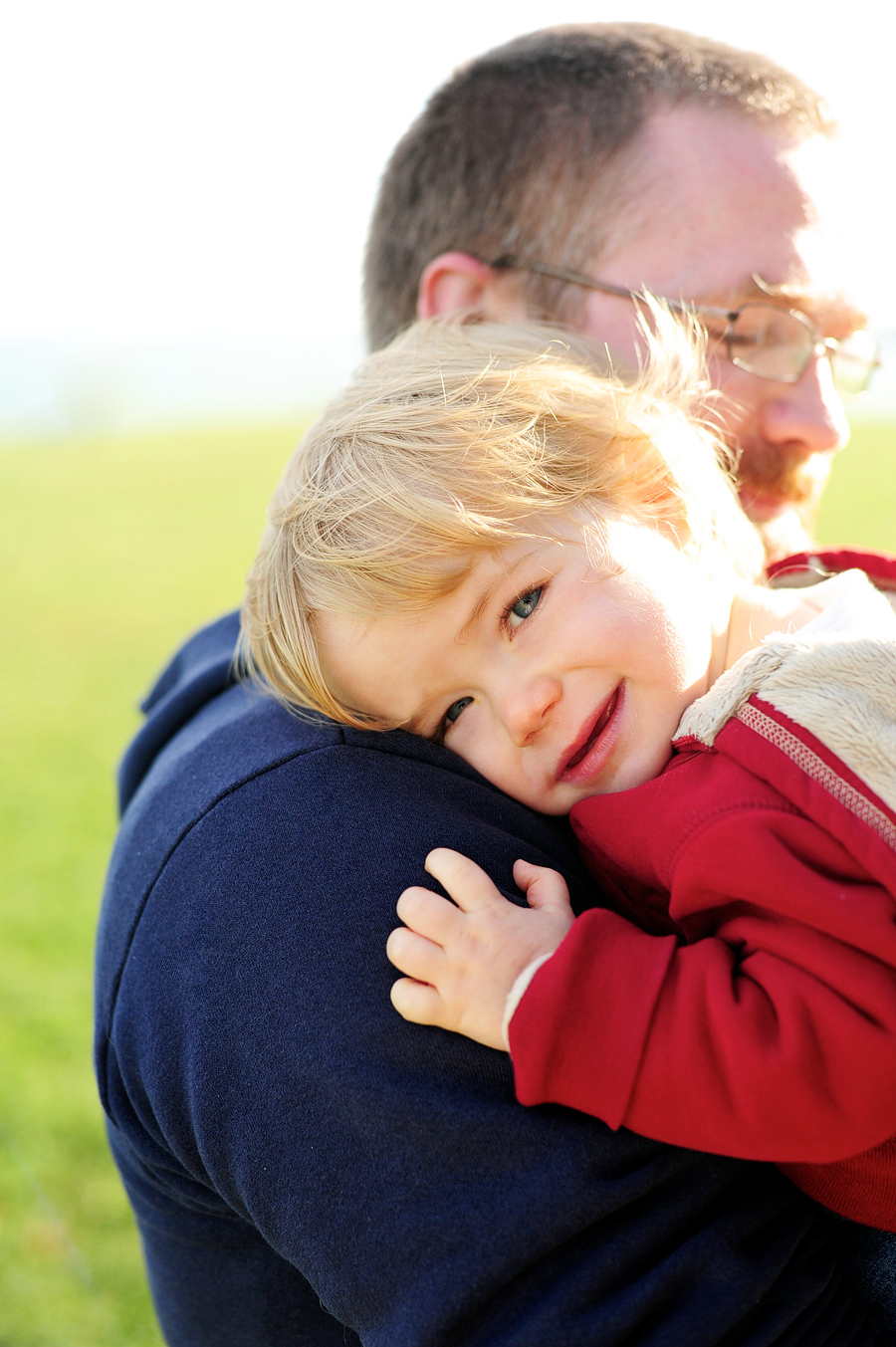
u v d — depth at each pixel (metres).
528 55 1.68
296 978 0.95
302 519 1.32
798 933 0.96
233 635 1.69
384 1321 0.85
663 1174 0.92
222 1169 0.95
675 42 1.64
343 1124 0.89
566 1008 0.95
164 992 1.01
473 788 1.17
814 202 1.59
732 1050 0.92
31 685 9.22
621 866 1.16
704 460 1.38
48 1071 3.59
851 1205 1.03
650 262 1.56
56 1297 2.63
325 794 1.07
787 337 1.56
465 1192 0.86
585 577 1.23
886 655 1.05
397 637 1.24
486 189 1.71
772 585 1.48
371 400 1.40
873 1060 0.90
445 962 0.96
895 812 0.97
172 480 22.28
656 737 1.23
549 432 1.30
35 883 5.22
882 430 19.30
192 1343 1.23
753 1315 0.90
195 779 1.19
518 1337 0.81
